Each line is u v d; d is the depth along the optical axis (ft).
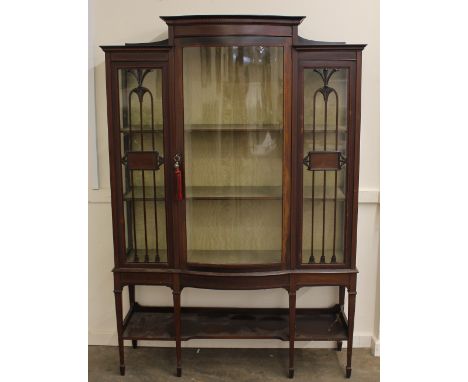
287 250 7.29
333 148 7.15
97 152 8.27
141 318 8.30
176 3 7.84
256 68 6.97
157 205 7.41
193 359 8.27
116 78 7.03
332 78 6.97
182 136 7.06
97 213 8.41
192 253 7.51
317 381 7.61
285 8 7.79
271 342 8.61
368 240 8.34
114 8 7.88
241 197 7.41
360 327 8.57
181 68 6.90
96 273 8.57
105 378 7.71
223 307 8.53
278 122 7.13
